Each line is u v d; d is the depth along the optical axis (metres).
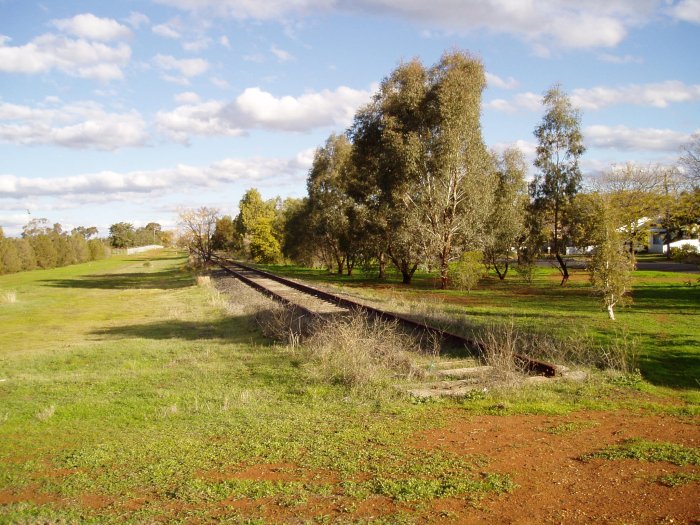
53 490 5.29
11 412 8.48
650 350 11.20
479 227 31.83
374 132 36.00
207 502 4.79
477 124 32.12
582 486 4.72
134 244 156.38
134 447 6.52
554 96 33.22
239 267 56.50
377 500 4.64
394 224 34.06
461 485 4.83
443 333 12.78
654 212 42.78
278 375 10.05
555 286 30.28
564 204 31.84
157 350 13.78
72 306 27.83
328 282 36.88
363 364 9.62
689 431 6.22
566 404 7.58
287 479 5.24
